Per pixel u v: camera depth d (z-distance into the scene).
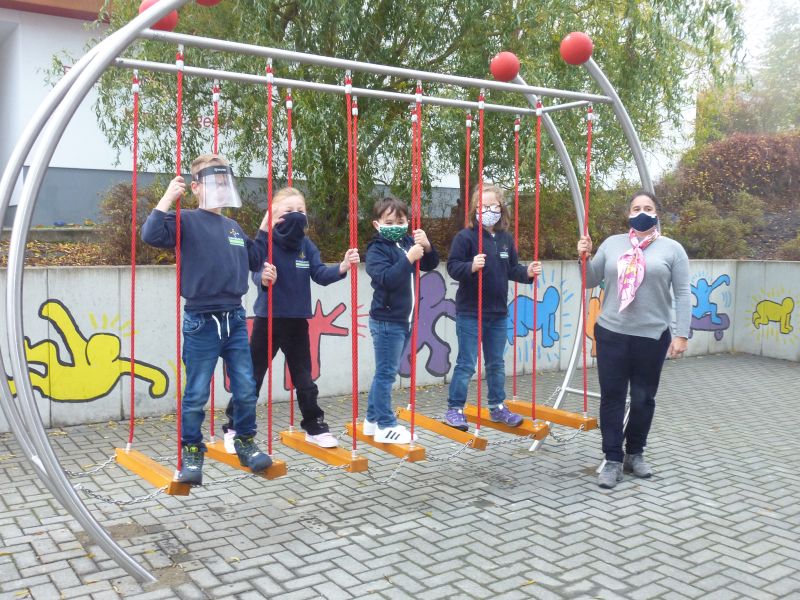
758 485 4.75
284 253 4.25
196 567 3.41
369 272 4.25
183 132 7.48
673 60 8.67
